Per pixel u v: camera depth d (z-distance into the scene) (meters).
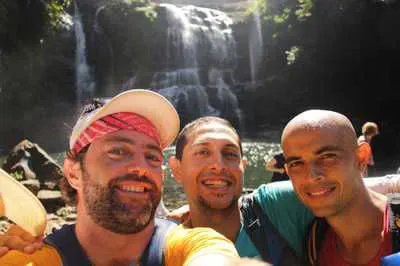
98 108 0.63
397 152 7.00
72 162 0.63
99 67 9.89
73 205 0.67
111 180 0.59
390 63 8.54
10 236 0.60
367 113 8.92
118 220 0.58
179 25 10.47
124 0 10.32
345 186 0.75
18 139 8.28
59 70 9.13
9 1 7.64
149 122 0.64
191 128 0.91
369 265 0.75
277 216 0.86
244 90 10.13
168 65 10.30
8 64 8.01
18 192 0.60
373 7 8.27
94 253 0.60
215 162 0.86
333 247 0.81
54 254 0.60
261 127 9.65
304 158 0.76
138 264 0.59
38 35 8.52
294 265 0.83
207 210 0.88
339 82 9.21
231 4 12.87
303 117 0.77
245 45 10.87
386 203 0.75
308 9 8.97
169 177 4.52
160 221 0.64
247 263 0.44
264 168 5.45
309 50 9.23
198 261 0.52
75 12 9.93
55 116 8.81
